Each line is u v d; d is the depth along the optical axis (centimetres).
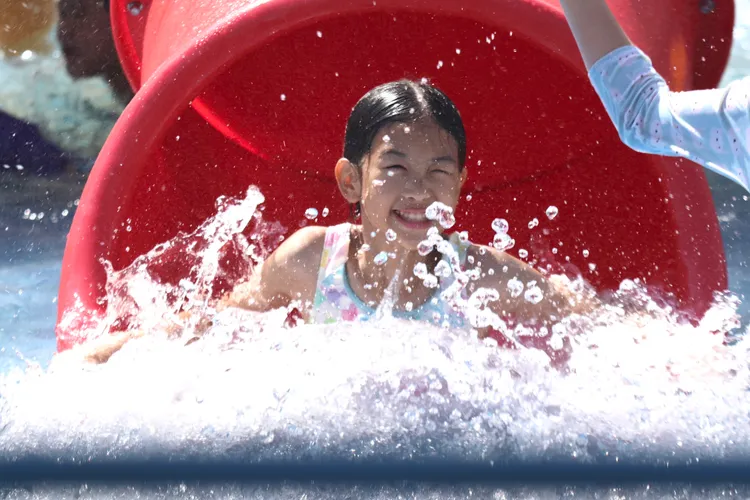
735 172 538
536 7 815
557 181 1090
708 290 826
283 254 817
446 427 523
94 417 543
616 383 615
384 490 441
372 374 608
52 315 997
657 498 432
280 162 1155
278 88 1063
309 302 796
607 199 1022
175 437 509
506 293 792
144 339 741
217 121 1086
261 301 833
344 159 786
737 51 1778
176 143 1014
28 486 451
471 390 586
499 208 1135
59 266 1177
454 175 746
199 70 845
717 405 571
